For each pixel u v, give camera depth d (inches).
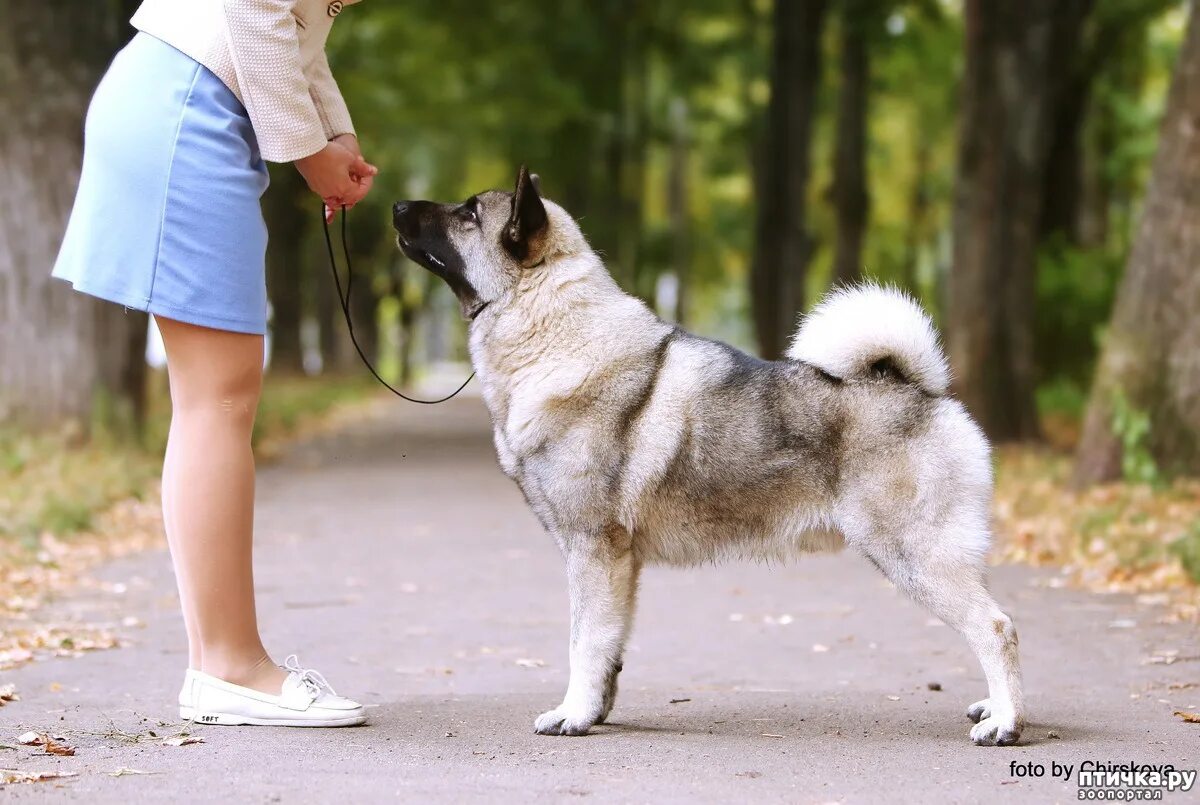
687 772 202.5
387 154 1518.2
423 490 732.7
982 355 872.3
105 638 328.5
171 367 237.1
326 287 2071.9
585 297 242.4
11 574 417.1
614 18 1389.0
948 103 1584.6
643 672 301.1
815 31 1288.1
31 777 191.6
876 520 232.2
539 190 241.0
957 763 209.9
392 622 362.3
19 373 711.1
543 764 207.5
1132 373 572.1
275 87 226.4
